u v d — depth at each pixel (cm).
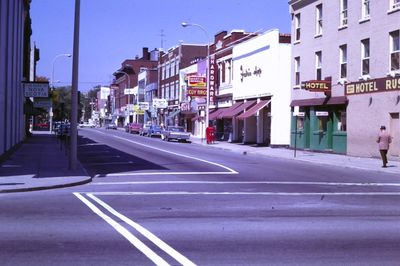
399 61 2559
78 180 1725
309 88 3130
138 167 2320
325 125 3312
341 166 2417
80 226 960
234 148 3856
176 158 2827
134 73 12194
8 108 2742
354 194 1477
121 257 729
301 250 782
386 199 1376
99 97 17200
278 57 3906
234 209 1188
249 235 892
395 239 865
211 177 1923
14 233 892
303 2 3534
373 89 2744
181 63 7288
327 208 1212
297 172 2142
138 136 6256
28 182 1659
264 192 1508
